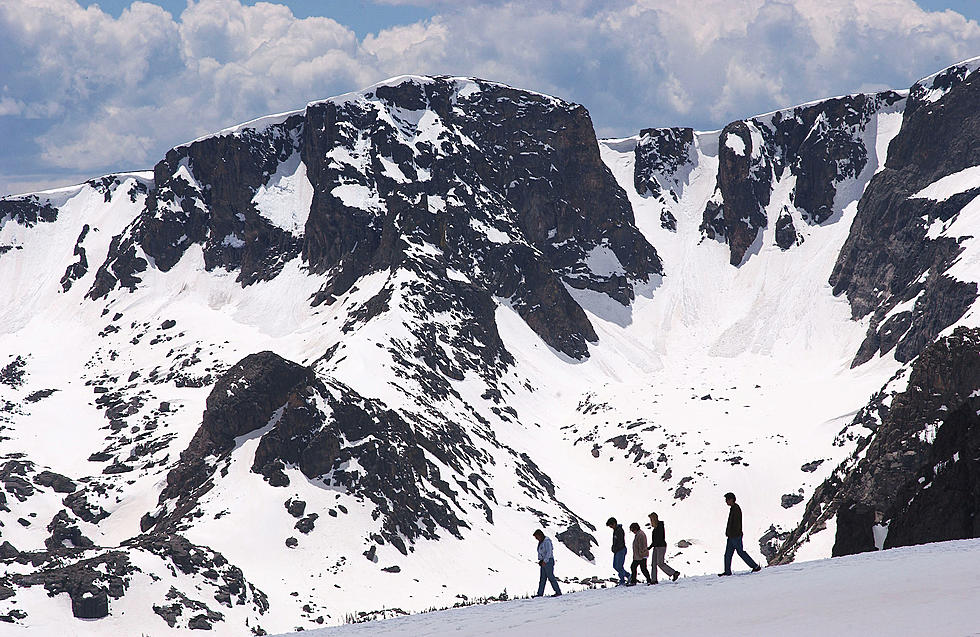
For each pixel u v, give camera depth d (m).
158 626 125.06
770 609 36.25
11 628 117.62
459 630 41.94
